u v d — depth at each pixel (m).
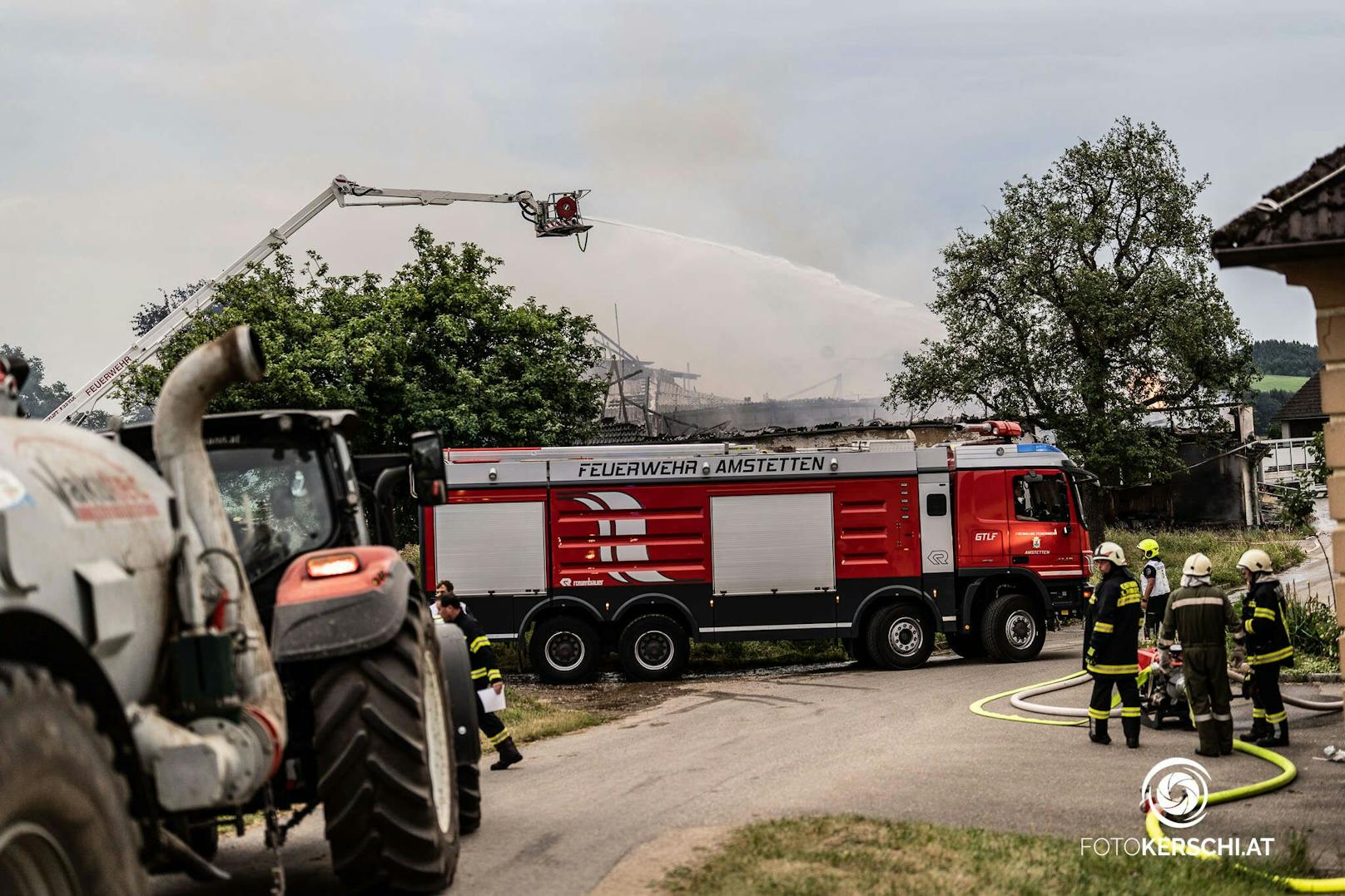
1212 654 10.70
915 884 6.22
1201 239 35.66
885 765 10.48
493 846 7.43
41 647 3.42
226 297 28.38
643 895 6.05
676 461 20.08
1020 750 11.23
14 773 2.95
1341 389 8.20
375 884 5.71
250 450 6.47
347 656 5.68
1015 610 20.30
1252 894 6.52
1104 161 35.84
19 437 3.86
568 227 30.56
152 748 4.06
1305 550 34.50
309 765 6.16
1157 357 35.97
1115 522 41.53
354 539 6.55
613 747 12.67
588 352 31.62
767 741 12.48
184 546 4.54
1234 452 43.41
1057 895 6.24
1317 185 7.98
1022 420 36.50
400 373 28.22
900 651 20.09
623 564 19.97
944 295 36.66
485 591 19.91
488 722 11.39
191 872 4.53
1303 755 10.54
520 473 19.98
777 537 20.11
